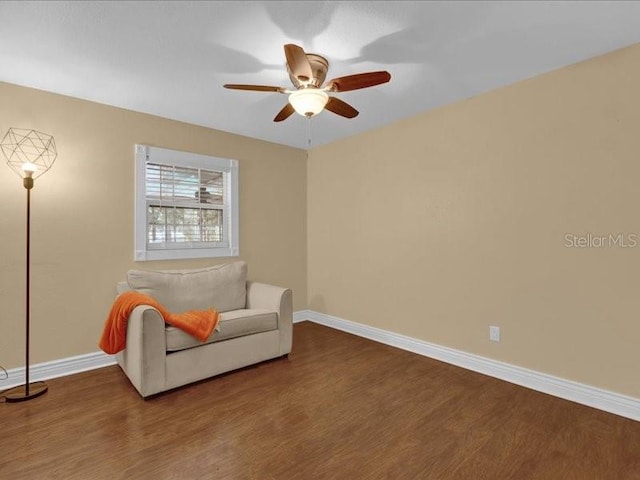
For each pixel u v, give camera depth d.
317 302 4.20
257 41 1.92
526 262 2.41
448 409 2.12
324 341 3.47
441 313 2.94
